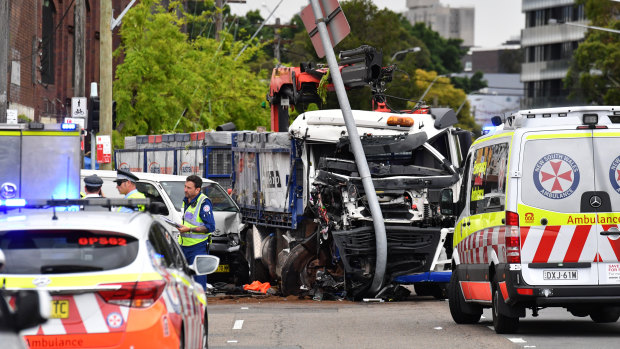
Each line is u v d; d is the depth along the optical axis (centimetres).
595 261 3142
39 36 8988
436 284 5056
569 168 3161
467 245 3547
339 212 4741
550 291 3128
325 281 4856
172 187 5369
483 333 3369
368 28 17550
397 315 4072
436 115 4816
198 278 3797
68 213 2112
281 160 5034
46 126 4159
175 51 10231
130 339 1867
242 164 5712
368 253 4684
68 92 10112
